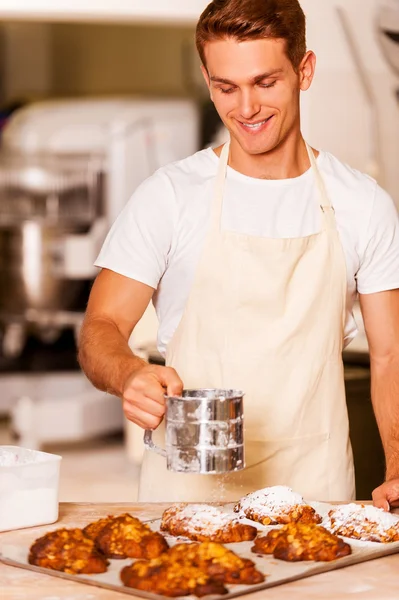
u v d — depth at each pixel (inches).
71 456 235.0
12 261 240.1
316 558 61.1
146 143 243.1
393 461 80.0
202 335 82.8
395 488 74.3
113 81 303.7
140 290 81.4
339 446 84.0
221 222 83.0
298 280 82.9
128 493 197.3
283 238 82.4
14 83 299.3
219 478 82.4
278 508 70.1
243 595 55.4
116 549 61.5
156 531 66.6
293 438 82.6
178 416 63.4
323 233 83.3
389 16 184.7
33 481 68.4
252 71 73.8
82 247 237.3
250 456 82.5
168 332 85.0
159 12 183.5
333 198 84.5
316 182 84.5
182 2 183.9
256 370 82.1
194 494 82.4
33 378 245.6
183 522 66.4
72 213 238.7
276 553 61.7
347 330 87.0
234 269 82.1
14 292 241.6
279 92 76.0
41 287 240.1
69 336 259.6
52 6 180.2
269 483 82.8
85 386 245.8
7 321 243.8
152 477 83.8
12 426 239.5
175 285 83.9
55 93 301.1
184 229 82.6
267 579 57.4
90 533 63.7
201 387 82.7
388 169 188.2
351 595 55.7
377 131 186.7
